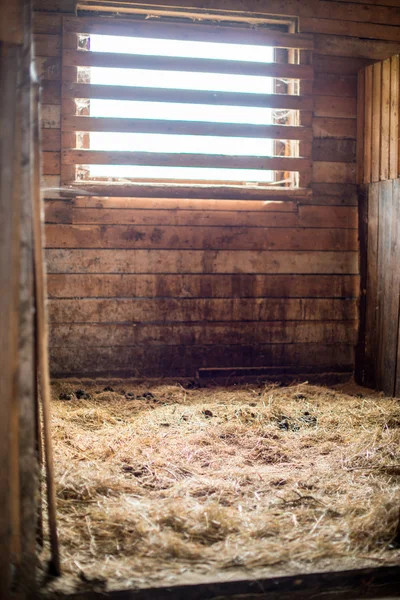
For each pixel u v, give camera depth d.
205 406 4.84
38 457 2.49
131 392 5.19
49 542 2.46
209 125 5.45
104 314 5.44
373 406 4.89
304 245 5.77
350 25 5.82
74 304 5.39
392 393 5.30
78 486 2.96
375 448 3.82
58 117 5.32
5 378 2.00
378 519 2.67
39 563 2.30
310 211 5.77
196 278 5.57
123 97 5.32
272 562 2.37
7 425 2.00
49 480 2.25
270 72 5.59
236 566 2.34
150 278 5.50
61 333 5.39
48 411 2.27
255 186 5.65
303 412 4.70
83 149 5.30
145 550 2.43
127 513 2.71
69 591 2.14
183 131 5.41
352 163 5.85
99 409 4.60
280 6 5.67
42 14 5.28
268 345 5.72
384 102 5.38
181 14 5.57
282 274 5.73
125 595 2.15
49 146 5.32
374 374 5.57
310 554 2.43
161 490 3.07
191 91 5.40
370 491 3.10
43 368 2.24
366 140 5.68
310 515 2.79
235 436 4.09
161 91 5.36
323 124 5.78
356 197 5.86
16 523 2.09
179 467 3.44
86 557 2.38
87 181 5.37
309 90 5.68
